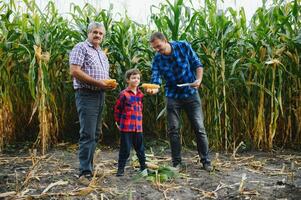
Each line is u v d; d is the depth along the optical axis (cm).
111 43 584
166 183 367
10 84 571
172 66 412
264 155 513
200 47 538
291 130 562
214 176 398
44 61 515
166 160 484
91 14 614
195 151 547
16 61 572
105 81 353
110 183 367
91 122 365
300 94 546
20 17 579
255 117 543
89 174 371
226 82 525
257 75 545
